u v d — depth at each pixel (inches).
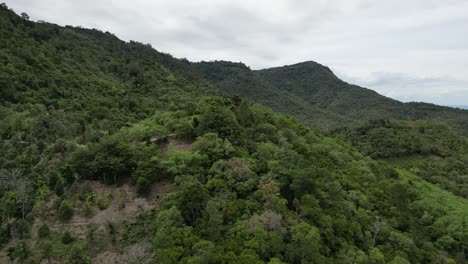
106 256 1163.9
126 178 1537.9
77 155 1544.0
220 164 1483.8
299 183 1424.7
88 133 2313.0
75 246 1144.2
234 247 1064.8
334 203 1493.6
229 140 1744.6
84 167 1493.6
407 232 1695.4
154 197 1427.2
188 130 1860.2
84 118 2832.2
